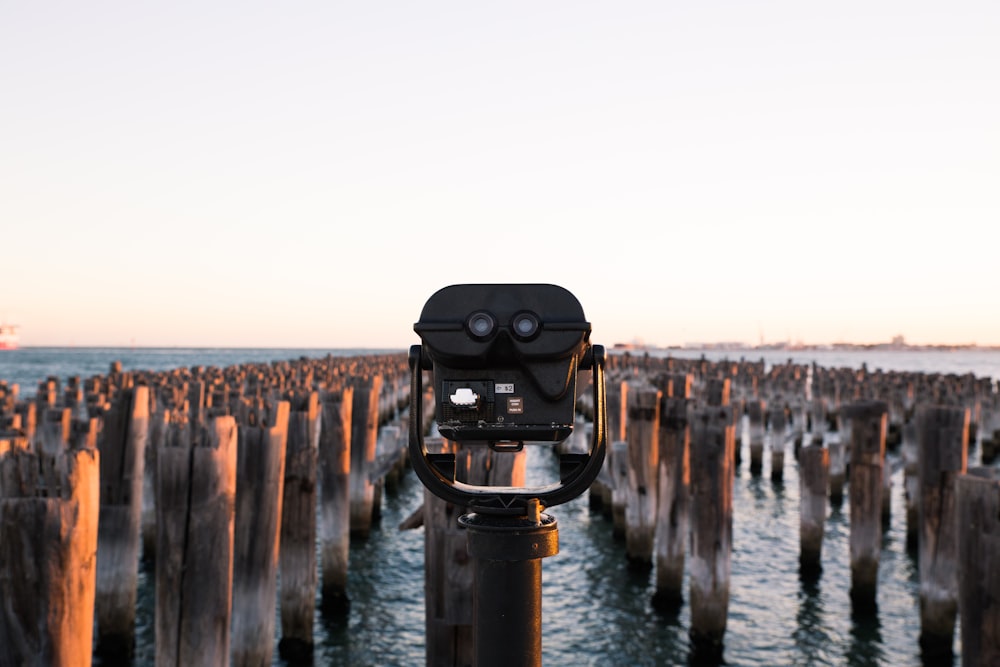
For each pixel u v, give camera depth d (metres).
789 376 36.56
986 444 28.75
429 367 2.51
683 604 11.07
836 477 18.67
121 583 9.03
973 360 197.75
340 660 9.46
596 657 9.59
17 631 4.16
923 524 9.34
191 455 5.88
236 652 7.35
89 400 12.83
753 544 14.93
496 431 2.41
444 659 4.61
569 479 2.43
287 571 9.12
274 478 7.45
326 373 29.78
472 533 2.35
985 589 5.41
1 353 189.62
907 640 10.04
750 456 23.53
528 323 2.36
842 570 13.09
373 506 16.89
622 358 59.16
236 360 124.94
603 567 13.29
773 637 10.15
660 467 10.97
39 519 4.18
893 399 28.91
